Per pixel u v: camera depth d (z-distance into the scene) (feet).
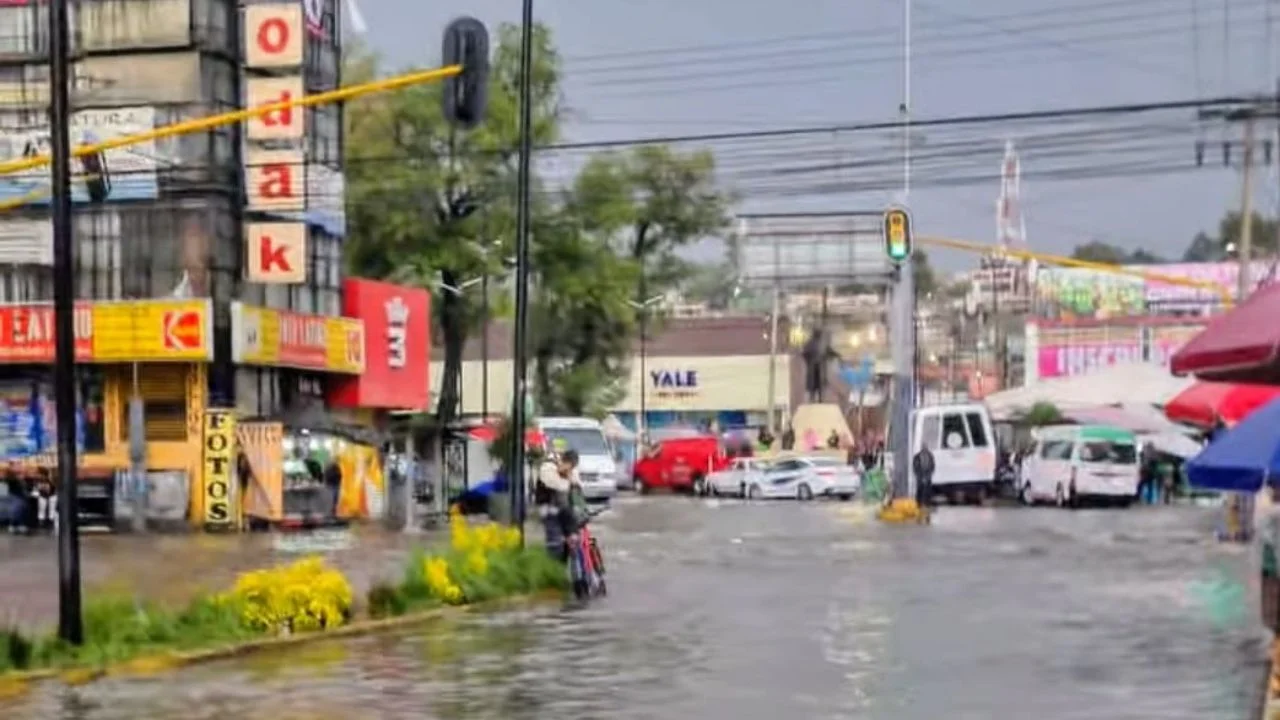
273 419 159.63
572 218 229.66
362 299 178.70
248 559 114.83
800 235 231.09
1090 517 172.04
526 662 64.80
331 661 65.62
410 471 159.12
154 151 158.30
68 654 63.21
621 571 107.55
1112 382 236.84
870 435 309.83
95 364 157.17
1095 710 51.72
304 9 164.66
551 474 93.15
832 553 121.49
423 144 213.05
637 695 55.98
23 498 152.97
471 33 82.48
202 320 153.07
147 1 158.71
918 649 67.05
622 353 250.78
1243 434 52.21
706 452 260.42
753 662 63.93
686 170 259.60
